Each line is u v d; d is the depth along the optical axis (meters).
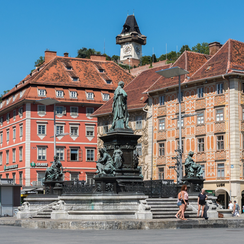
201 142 59.72
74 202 28.16
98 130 75.38
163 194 31.25
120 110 31.25
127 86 76.62
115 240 16.83
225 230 21.98
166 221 22.97
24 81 85.25
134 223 22.50
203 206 25.66
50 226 23.36
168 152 63.94
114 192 27.20
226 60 58.53
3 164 84.69
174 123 63.50
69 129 78.31
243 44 61.75
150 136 66.81
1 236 18.89
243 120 56.94
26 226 24.52
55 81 78.88
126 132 30.81
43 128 76.94
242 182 55.91
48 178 34.47
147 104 67.69
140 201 27.03
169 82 64.19
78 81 80.94
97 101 80.12
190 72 63.59
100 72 85.44
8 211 43.34
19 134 78.62
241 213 55.22
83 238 17.77
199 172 32.44
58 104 78.06
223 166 56.91
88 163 78.75
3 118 86.31
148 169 66.62
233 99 56.34
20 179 76.75
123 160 30.56
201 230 21.97
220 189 56.75
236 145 56.03
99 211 26.14
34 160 75.88
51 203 31.97
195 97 60.75
